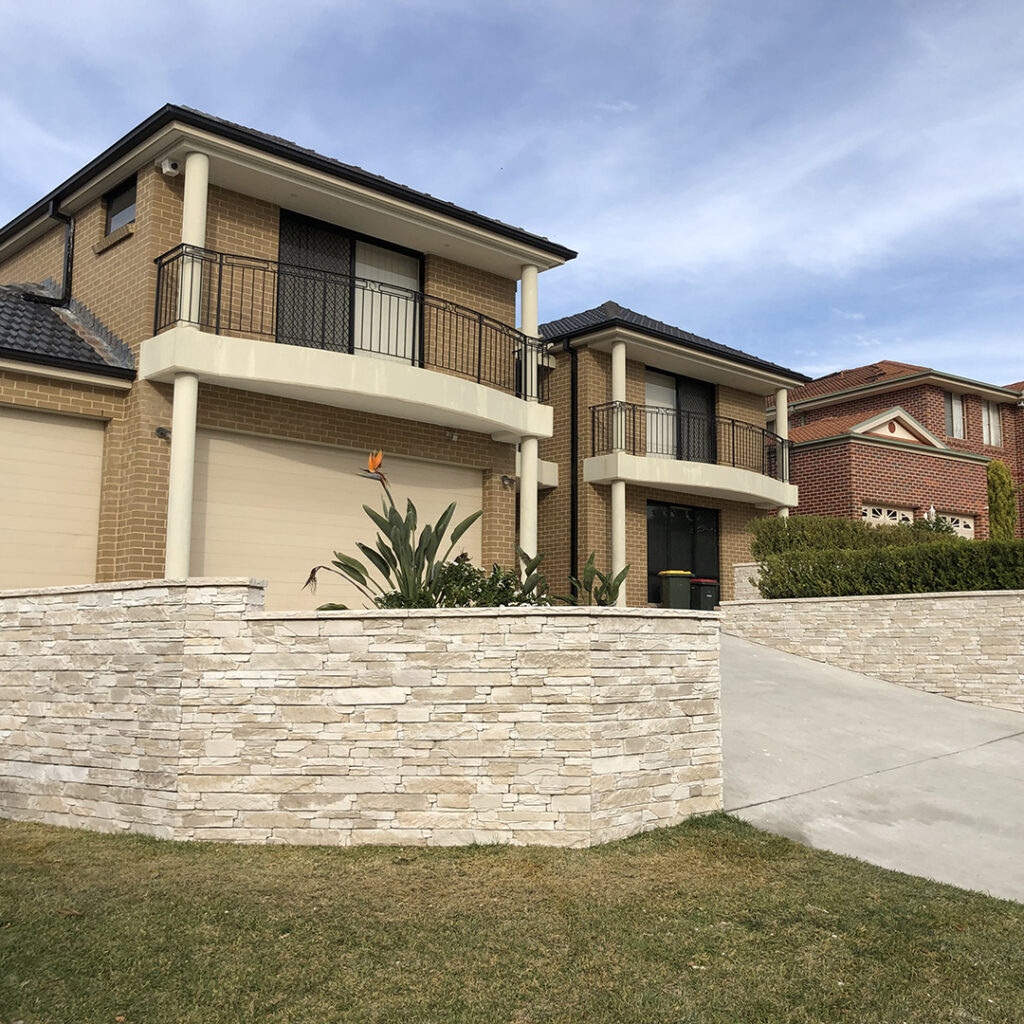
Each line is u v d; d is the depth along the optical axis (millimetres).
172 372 10734
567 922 5352
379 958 4832
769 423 24359
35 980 4480
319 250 13180
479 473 14562
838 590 13875
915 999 4652
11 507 10594
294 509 12336
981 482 23438
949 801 7953
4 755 7734
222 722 6727
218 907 5363
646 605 18625
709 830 7066
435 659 6727
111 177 12023
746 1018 4426
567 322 19953
